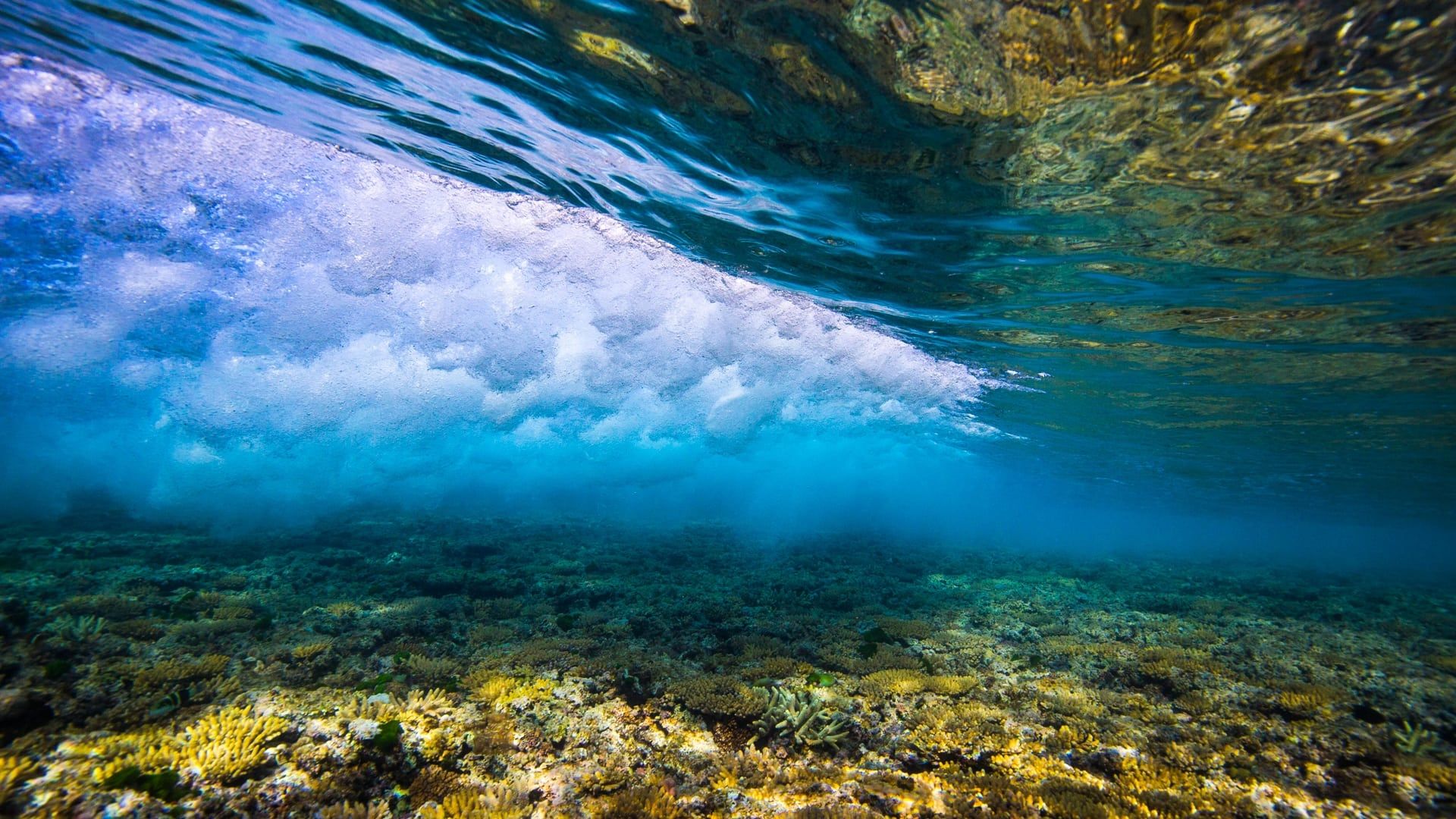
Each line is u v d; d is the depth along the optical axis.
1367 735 1.63
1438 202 1.71
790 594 3.45
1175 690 2.02
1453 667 2.36
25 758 1.19
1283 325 2.88
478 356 4.99
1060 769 1.50
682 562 4.50
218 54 1.86
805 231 2.53
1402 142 1.46
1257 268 2.31
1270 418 4.89
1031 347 3.76
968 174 1.88
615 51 1.64
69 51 1.94
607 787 1.37
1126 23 1.22
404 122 2.17
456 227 3.08
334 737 1.36
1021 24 1.28
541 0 1.50
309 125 2.26
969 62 1.40
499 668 1.90
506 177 2.52
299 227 3.21
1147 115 1.48
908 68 1.46
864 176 2.00
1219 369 3.74
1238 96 1.36
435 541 4.53
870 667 2.14
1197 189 1.80
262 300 4.16
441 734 1.45
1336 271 2.25
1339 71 1.25
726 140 1.96
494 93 1.93
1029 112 1.52
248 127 2.33
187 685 1.62
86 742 1.28
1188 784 1.40
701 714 1.73
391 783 1.30
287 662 1.85
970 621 3.04
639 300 3.91
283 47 1.79
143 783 1.13
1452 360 3.07
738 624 2.57
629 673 1.88
